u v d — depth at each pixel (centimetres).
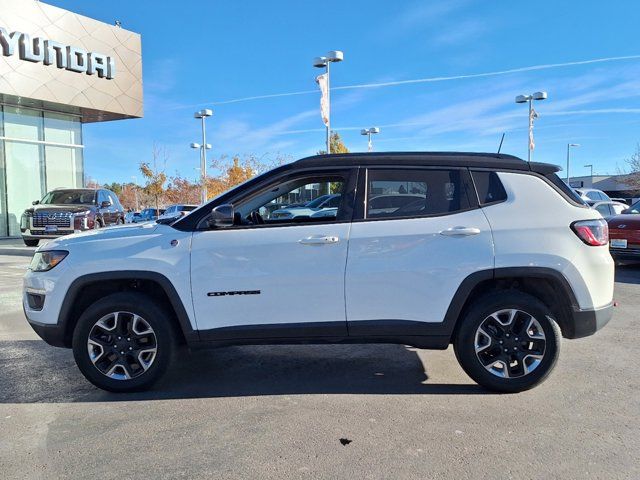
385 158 443
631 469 314
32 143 2302
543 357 424
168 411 408
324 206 468
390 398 428
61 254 442
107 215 1798
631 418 385
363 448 343
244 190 449
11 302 857
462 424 377
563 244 419
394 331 426
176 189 4006
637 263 1234
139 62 2495
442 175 438
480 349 429
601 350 555
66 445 353
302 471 315
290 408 411
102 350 440
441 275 420
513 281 441
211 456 335
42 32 2077
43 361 544
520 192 432
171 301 429
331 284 424
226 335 430
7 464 328
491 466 319
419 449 340
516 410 400
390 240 423
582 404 411
